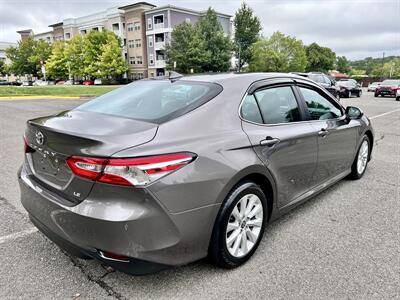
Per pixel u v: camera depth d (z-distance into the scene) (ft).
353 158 14.23
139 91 9.80
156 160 6.46
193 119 7.67
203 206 7.15
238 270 8.29
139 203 6.37
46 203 7.42
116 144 6.47
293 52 165.78
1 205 12.17
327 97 12.40
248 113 8.83
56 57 204.03
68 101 63.26
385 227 10.61
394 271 8.25
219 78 9.29
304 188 10.83
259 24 189.88
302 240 9.76
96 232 6.48
